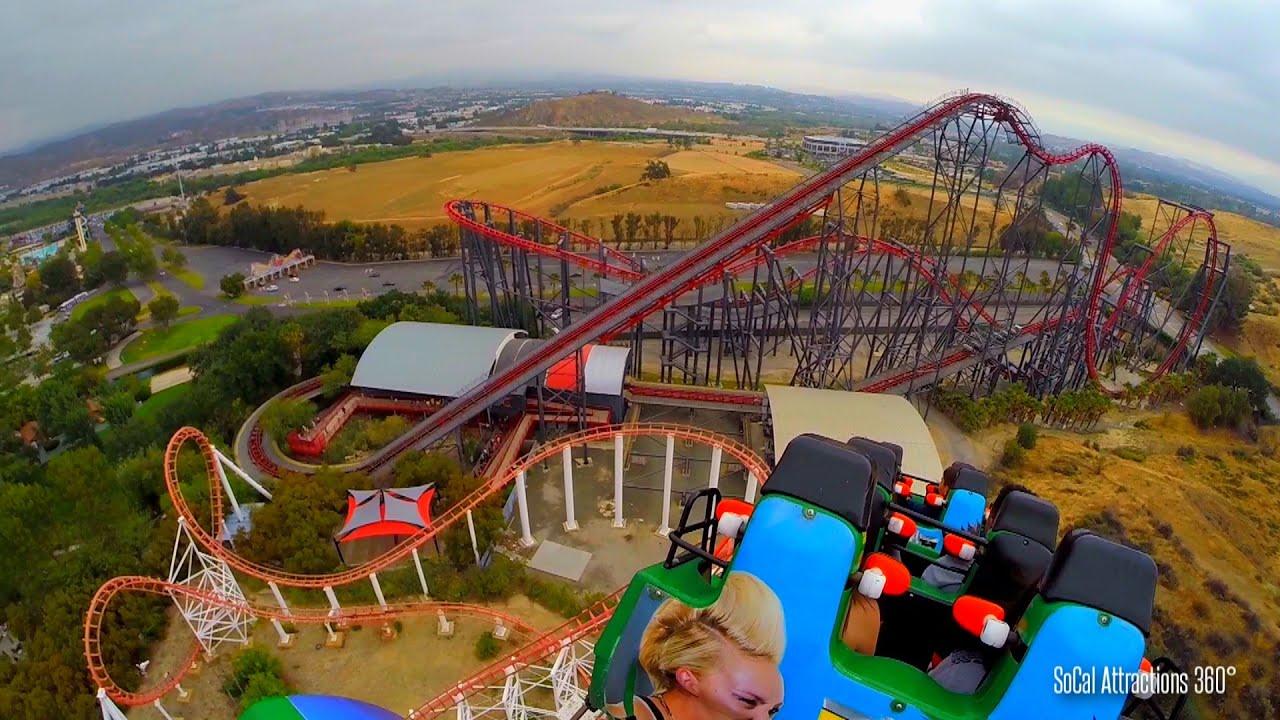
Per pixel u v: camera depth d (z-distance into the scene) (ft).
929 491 49.34
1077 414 203.10
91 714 106.42
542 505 160.04
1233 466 189.16
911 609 31.99
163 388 248.32
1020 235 385.50
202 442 131.75
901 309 209.97
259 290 350.02
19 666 113.91
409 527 137.28
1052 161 177.99
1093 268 222.89
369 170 655.76
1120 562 21.61
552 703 110.73
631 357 222.28
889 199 491.31
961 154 180.45
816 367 200.13
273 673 114.62
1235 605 131.64
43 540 140.56
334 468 164.25
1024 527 33.83
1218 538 153.48
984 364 216.54
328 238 392.88
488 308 271.08
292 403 190.80
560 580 137.28
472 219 236.43
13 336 315.17
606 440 186.70
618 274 228.63
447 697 85.76
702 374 228.63
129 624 122.01
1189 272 334.03
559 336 165.07
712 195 531.09
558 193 556.10
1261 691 113.19
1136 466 181.98
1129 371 254.27
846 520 22.50
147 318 316.40
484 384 168.55
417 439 170.71
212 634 119.75
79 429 202.08
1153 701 23.18
